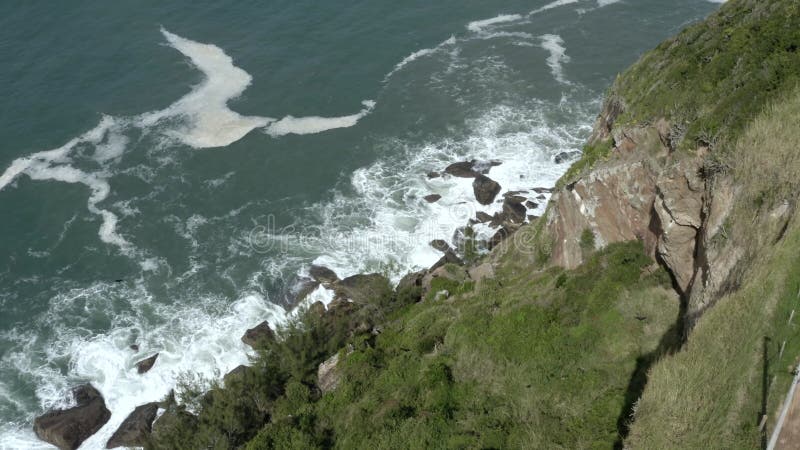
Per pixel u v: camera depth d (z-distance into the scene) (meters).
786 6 33.78
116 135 74.50
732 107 30.22
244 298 55.81
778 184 24.64
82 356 51.53
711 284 25.94
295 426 36.09
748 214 25.27
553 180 63.91
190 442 39.75
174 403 44.22
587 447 26.06
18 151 72.19
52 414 46.59
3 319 55.03
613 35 90.06
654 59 44.50
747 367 20.23
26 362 51.25
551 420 28.73
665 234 31.38
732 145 28.48
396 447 30.69
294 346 45.44
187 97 79.88
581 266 39.19
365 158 70.44
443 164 68.38
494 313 39.25
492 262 51.19
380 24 93.19
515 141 70.75
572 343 33.19
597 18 94.31
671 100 35.28
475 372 34.41
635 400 27.45
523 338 35.03
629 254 35.91
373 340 45.16
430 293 48.53
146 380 49.28
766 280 21.55
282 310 54.53
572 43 88.50
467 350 36.09
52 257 60.84
